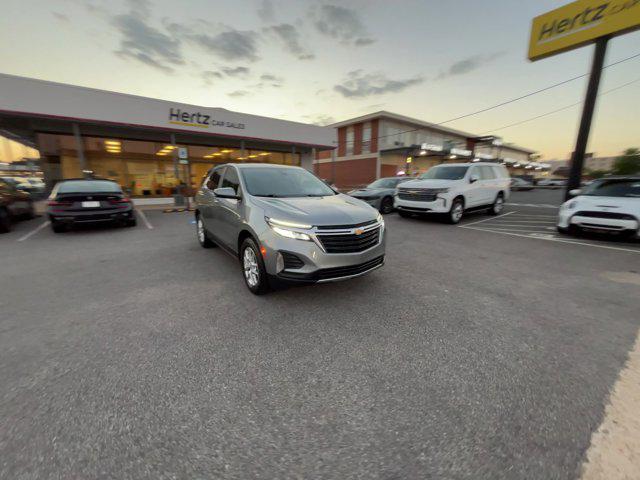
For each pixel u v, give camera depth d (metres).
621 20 8.18
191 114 15.13
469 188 9.40
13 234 7.30
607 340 2.69
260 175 4.37
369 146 29.42
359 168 30.69
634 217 6.19
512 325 2.95
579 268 4.81
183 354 2.44
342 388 2.07
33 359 2.34
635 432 1.70
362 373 2.23
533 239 7.02
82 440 1.62
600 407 1.89
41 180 14.16
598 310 3.30
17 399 1.91
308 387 2.07
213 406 1.89
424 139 32.78
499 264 5.00
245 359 2.38
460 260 5.23
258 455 1.56
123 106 13.35
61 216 6.86
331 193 4.40
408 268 4.74
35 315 3.08
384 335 2.75
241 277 4.26
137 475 1.44
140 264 4.86
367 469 1.49
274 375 2.20
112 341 2.62
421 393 2.02
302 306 3.33
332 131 20.98
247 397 1.97
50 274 4.36
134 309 3.24
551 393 2.02
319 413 1.84
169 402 1.92
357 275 3.32
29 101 11.55
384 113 27.45
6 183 8.15
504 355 2.46
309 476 1.46
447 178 9.64
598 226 6.61
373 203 11.27
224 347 2.54
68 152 14.34
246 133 17.14
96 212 7.18
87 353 2.43
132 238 6.92
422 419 1.80
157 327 2.86
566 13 9.23
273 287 3.27
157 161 16.72
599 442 1.64
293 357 2.41
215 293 3.68
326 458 1.55
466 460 1.54
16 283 4.00
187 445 1.61
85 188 7.59
